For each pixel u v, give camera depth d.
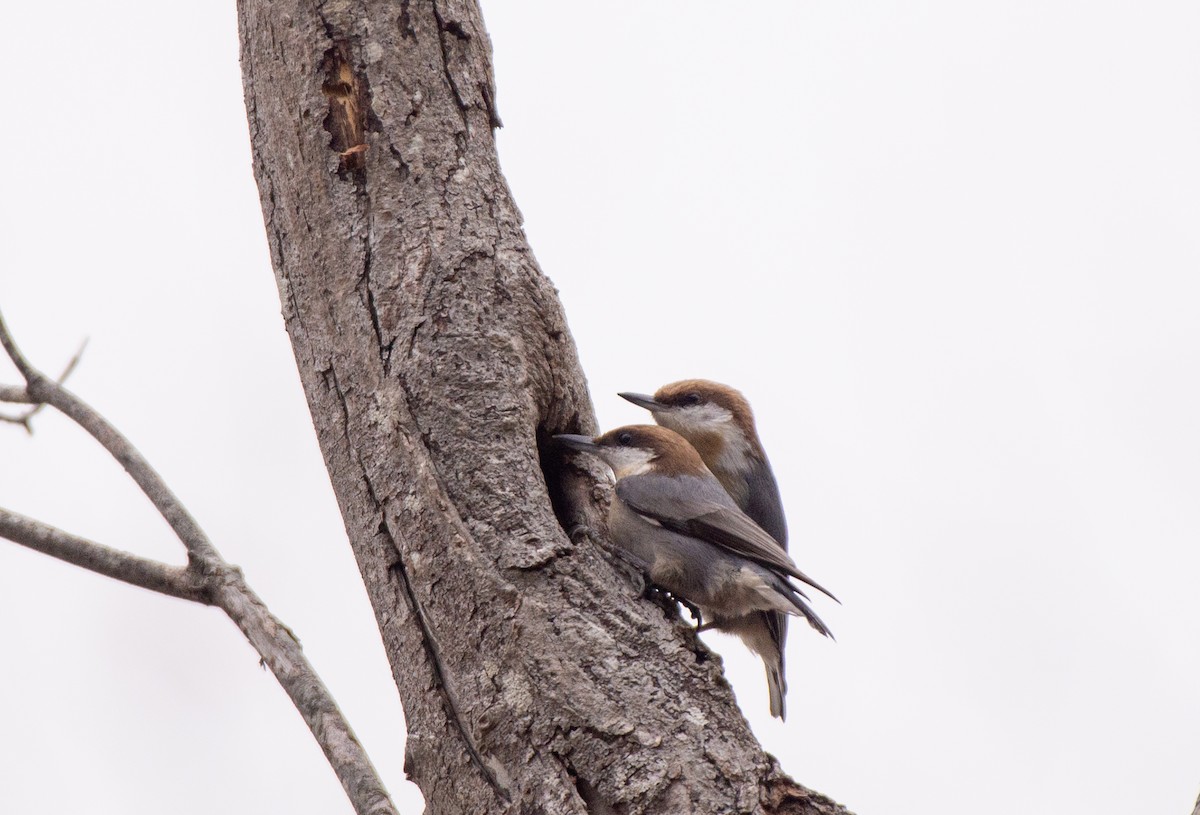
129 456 8.40
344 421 8.27
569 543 8.09
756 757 7.45
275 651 7.55
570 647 7.57
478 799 7.36
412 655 7.75
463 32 9.12
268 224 8.80
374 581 8.02
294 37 8.72
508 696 7.41
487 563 7.71
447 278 8.47
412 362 8.24
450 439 8.13
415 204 8.62
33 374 8.89
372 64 8.75
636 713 7.37
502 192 9.05
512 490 8.10
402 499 7.94
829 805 7.38
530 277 8.84
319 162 8.60
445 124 8.88
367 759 7.18
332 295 8.45
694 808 7.12
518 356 8.54
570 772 7.27
